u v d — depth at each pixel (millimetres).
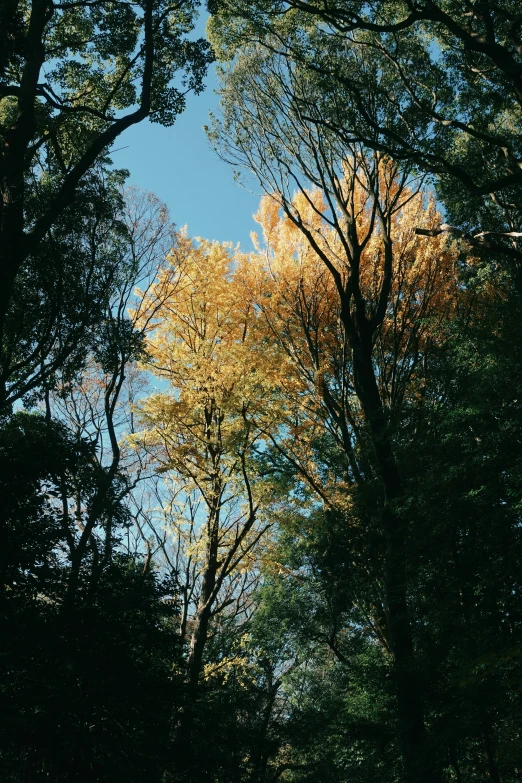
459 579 10109
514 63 10789
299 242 17000
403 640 11852
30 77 12273
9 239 10914
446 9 14469
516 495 9344
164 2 13844
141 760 9375
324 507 14914
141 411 15664
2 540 9109
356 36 15477
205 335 16422
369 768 13570
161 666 11008
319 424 15648
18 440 10453
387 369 16031
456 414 10453
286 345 16297
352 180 15555
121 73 15211
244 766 13289
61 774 8867
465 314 15742
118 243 15555
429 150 13859
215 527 15562
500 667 8914
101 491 12508
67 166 15219
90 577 10352
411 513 11188
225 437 15062
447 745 9547
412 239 16469
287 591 20859
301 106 15867
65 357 13836
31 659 8922
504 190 15945
